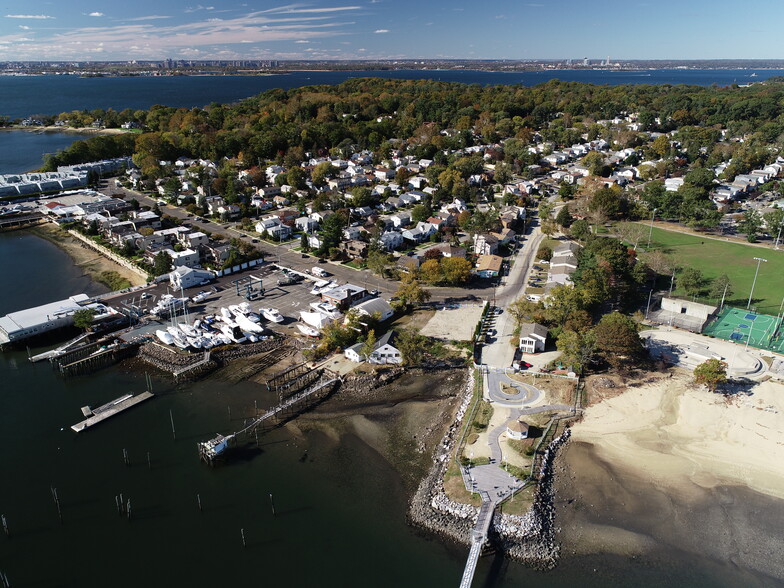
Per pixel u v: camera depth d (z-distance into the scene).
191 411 79.44
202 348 94.38
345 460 70.00
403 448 72.44
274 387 85.19
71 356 92.06
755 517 62.22
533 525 58.69
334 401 82.62
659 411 79.50
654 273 123.31
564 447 72.62
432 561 55.41
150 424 76.38
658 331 101.00
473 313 108.88
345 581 53.12
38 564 54.53
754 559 56.84
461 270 118.75
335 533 58.72
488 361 91.50
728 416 78.19
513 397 81.69
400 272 124.62
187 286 118.38
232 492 64.31
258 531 58.84
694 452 72.06
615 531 59.75
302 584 52.84
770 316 105.75
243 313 105.00
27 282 123.69
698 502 64.25
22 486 64.44
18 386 84.25
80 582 52.69
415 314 108.50
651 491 65.75
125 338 96.75
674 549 57.75
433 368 90.81
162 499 63.03
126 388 84.81
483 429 74.25
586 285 105.06
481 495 62.34
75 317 97.44
